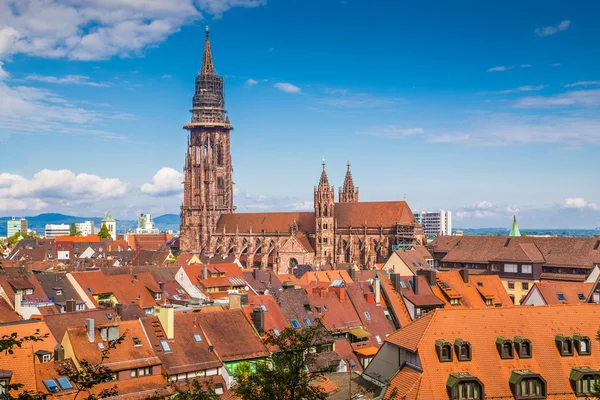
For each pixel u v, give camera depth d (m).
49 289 147.50
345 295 126.69
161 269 186.12
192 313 101.06
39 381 80.56
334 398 74.94
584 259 195.00
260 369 56.28
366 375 83.19
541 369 73.75
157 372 89.06
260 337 101.00
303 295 120.25
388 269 189.50
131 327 92.50
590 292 141.62
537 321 77.94
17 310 127.94
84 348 86.62
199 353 94.06
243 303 109.56
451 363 72.38
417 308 135.00
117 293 153.75
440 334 74.50
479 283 151.62
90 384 51.88
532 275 199.50
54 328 99.50
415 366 74.25
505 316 77.56
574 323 78.38
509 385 71.88
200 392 57.22
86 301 148.75
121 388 84.69
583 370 73.31
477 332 75.38
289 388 53.84
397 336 78.12
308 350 57.28
